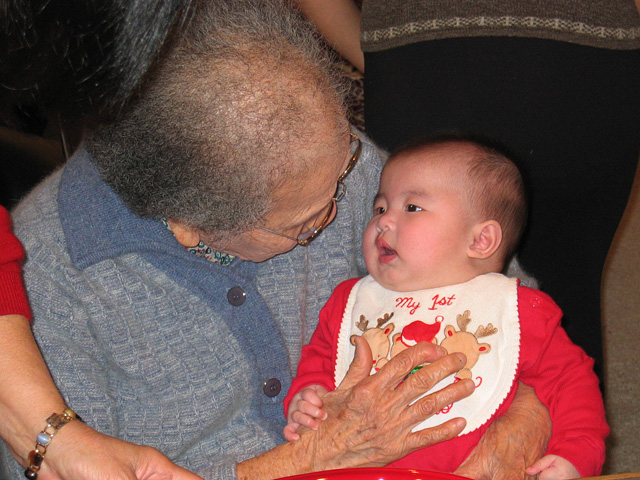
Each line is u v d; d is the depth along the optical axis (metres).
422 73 1.46
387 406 1.03
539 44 1.35
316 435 1.07
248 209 0.90
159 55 0.77
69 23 0.68
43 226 1.05
